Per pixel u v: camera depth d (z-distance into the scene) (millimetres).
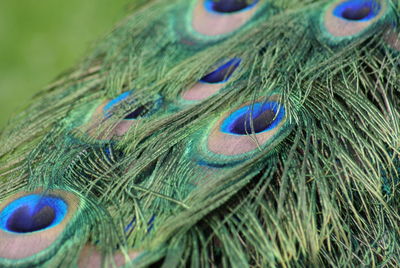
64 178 529
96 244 500
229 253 498
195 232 501
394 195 532
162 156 529
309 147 524
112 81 593
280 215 508
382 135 538
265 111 542
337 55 568
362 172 525
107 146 542
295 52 576
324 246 516
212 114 546
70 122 566
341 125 536
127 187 518
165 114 555
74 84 606
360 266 517
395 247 521
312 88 550
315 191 516
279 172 518
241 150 525
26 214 516
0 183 538
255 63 572
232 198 510
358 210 525
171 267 491
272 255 500
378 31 578
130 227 503
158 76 588
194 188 513
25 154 552
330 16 594
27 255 502
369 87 556
